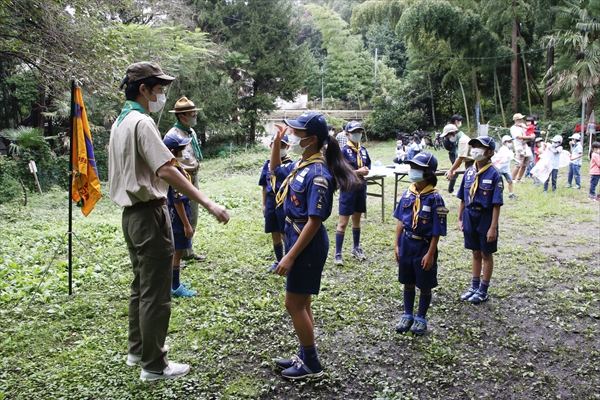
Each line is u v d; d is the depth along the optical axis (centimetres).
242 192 1139
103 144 1998
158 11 1886
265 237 720
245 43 2662
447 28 2497
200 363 351
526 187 1126
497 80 2703
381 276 547
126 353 361
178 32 1709
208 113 2492
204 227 790
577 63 1794
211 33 2595
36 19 999
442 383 334
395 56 4216
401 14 2656
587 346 388
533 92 2805
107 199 1322
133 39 1340
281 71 2719
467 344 392
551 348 384
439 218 394
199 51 1758
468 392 323
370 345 388
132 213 308
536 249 658
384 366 358
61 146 1931
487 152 466
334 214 888
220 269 565
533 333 412
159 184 311
